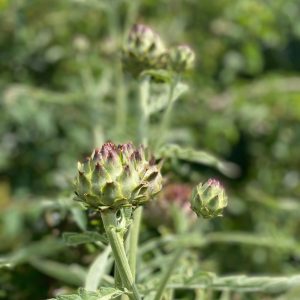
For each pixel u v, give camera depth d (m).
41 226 1.04
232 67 1.70
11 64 1.51
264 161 1.71
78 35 1.41
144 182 0.54
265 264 1.26
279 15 1.72
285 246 1.04
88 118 1.31
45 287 0.88
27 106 1.35
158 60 0.78
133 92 1.40
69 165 1.34
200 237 0.87
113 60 1.31
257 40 1.72
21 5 1.45
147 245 0.82
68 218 0.88
